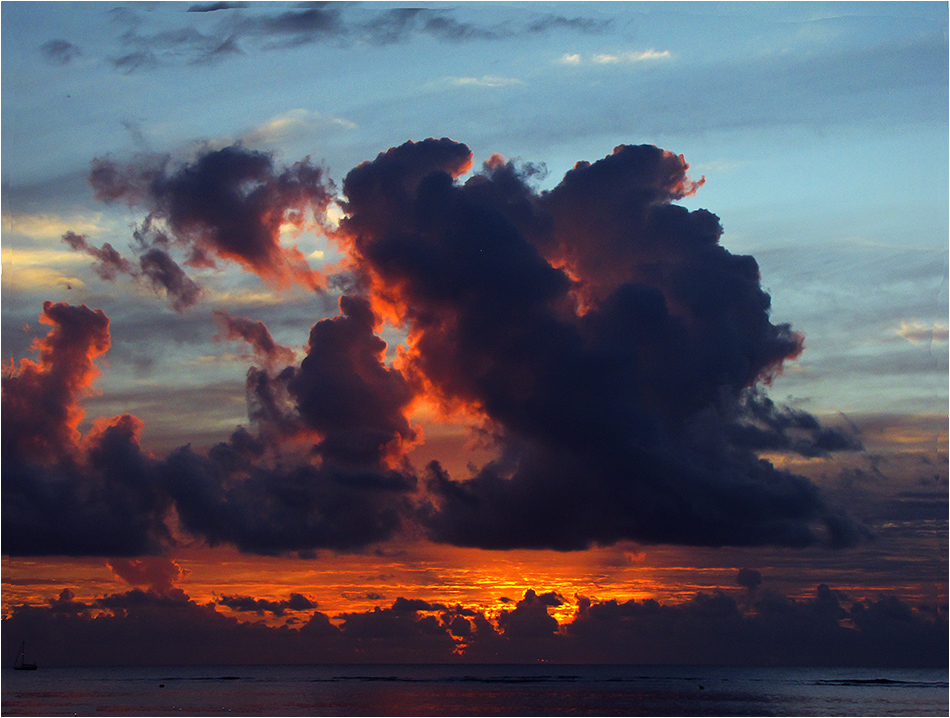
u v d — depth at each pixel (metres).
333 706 97.31
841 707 103.56
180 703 101.81
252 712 92.12
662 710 97.50
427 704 102.75
